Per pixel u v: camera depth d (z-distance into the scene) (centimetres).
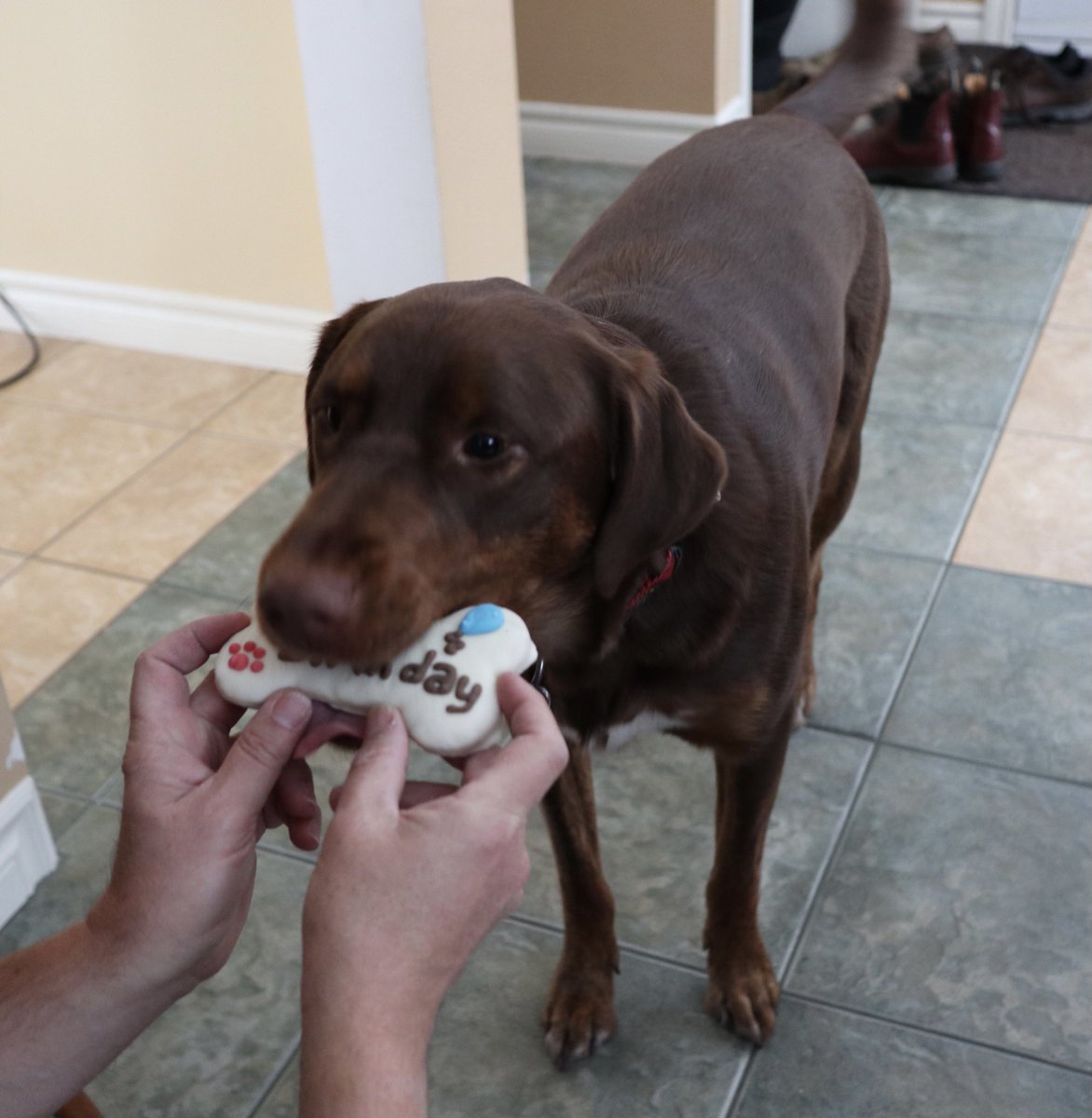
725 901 165
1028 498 267
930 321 337
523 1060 167
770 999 168
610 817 201
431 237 295
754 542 141
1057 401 300
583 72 445
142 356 339
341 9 272
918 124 408
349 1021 79
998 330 331
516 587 118
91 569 258
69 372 332
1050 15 521
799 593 149
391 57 274
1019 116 461
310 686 99
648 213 182
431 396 108
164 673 103
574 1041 165
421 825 84
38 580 256
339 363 114
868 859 190
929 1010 169
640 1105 161
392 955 82
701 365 148
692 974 177
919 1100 159
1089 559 248
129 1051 169
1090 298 343
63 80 312
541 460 112
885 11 233
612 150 455
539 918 186
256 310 325
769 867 190
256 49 291
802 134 208
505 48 304
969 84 415
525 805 89
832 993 172
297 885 191
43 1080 91
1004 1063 162
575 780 161
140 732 97
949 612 237
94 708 223
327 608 96
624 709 144
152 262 332
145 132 313
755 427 149
